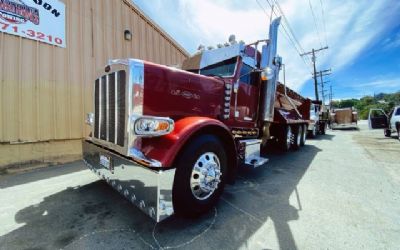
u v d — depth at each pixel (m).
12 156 4.31
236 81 3.90
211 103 3.38
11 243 2.00
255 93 4.61
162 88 2.60
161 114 2.59
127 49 6.78
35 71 4.63
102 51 6.00
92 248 1.95
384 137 12.80
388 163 5.59
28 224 2.34
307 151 7.60
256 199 3.14
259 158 4.17
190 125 2.41
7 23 4.25
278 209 2.81
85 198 3.02
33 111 4.59
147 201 2.04
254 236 2.19
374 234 2.25
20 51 4.43
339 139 12.10
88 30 5.64
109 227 2.30
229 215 2.63
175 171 2.27
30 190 3.31
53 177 3.97
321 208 2.85
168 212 2.05
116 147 2.43
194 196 2.43
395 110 11.60
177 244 2.03
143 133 2.22
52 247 1.96
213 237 2.16
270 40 4.30
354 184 3.84
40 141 4.69
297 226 2.39
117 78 2.43
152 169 2.03
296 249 1.99
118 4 6.48
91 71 5.69
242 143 3.86
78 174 4.16
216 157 2.72
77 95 5.35
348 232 2.28
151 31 7.74
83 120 5.45
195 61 4.56
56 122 4.94
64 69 5.11
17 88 4.38
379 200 3.12
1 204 2.81
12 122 4.30
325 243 2.09
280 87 6.34
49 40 4.86
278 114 6.45
